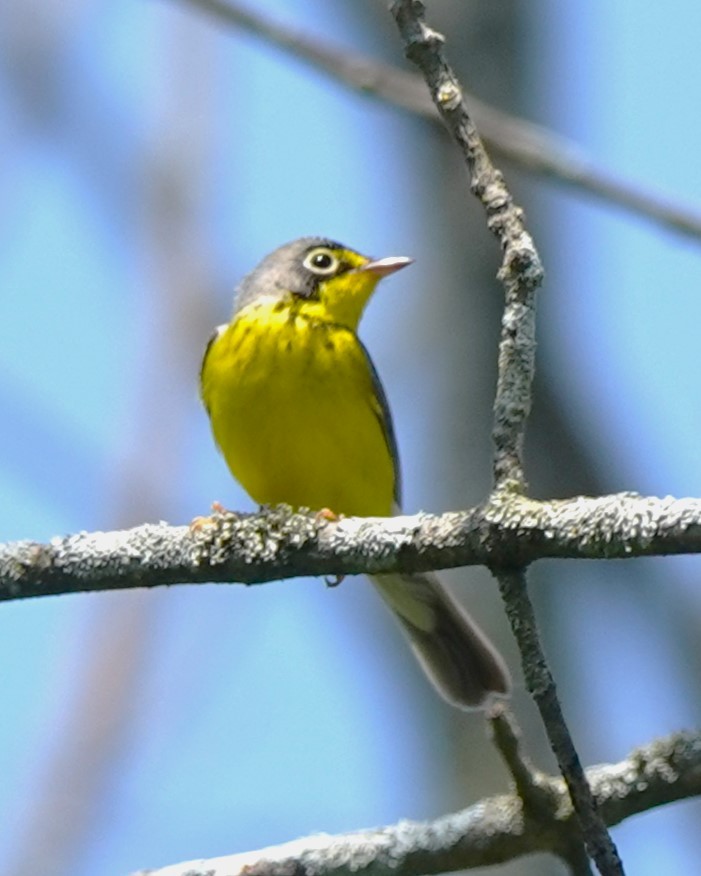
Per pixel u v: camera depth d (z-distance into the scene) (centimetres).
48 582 875
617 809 848
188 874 876
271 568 862
